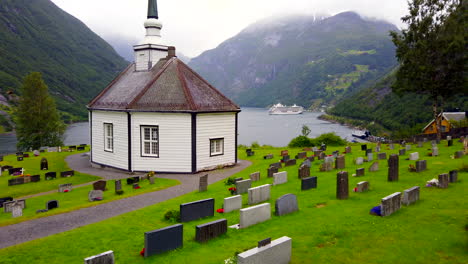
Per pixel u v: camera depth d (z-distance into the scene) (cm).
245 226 1342
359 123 14700
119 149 3117
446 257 1045
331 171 2491
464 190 1689
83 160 3875
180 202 1856
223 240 1223
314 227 1314
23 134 6669
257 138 12269
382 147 3822
